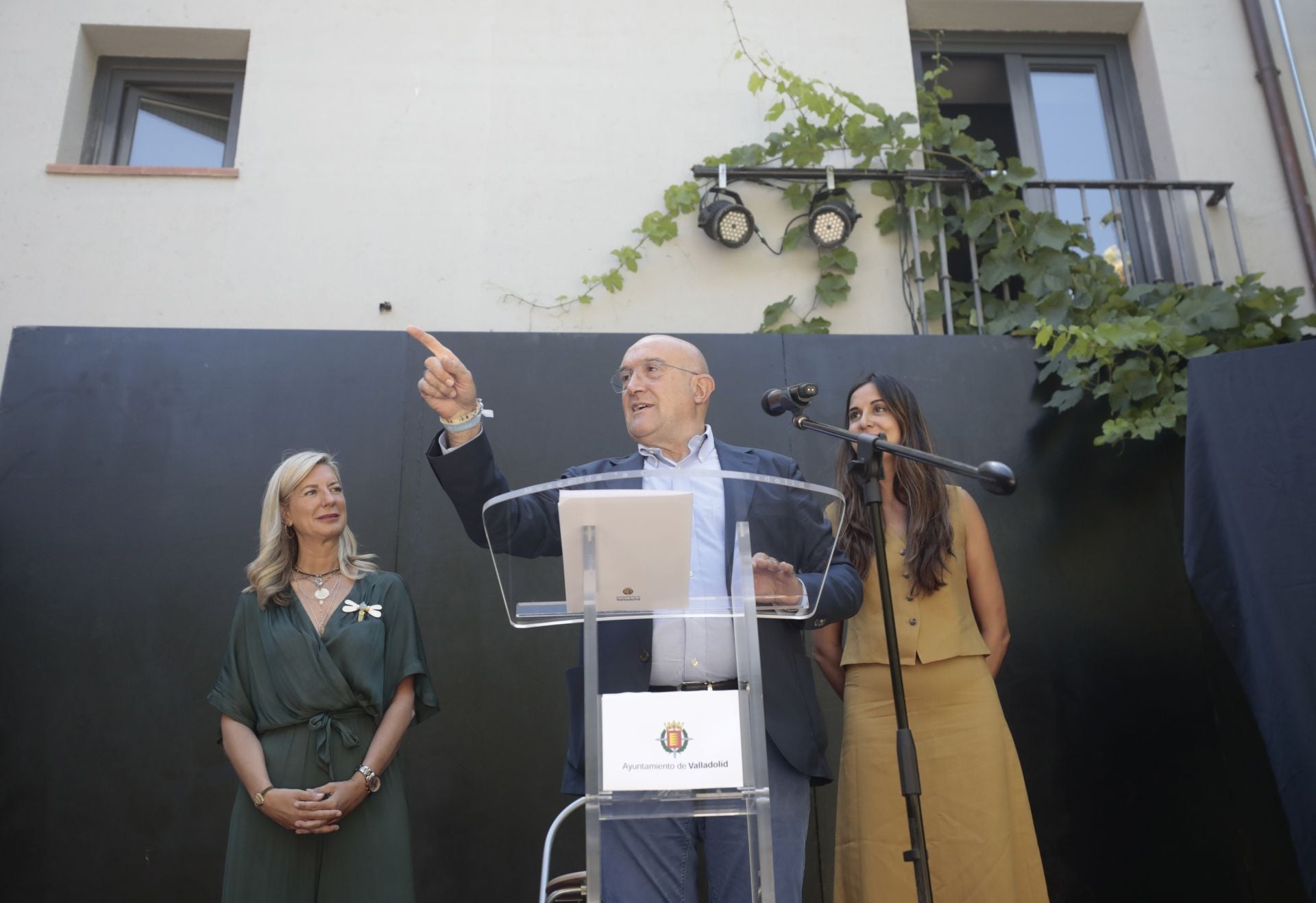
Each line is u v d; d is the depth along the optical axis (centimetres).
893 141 409
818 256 406
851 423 266
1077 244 393
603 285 395
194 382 318
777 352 341
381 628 247
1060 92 475
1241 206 431
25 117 400
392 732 236
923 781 228
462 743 290
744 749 153
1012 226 396
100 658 288
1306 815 252
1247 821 297
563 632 302
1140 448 336
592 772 150
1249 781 300
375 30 424
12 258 379
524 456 321
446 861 280
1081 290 380
